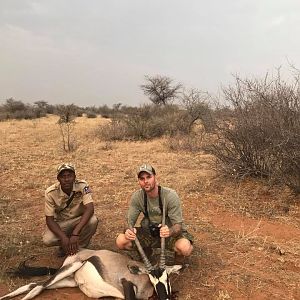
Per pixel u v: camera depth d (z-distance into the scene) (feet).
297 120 15.08
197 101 35.96
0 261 11.14
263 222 13.67
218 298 9.42
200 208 14.96
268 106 16.10
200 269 10.69
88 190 11.23
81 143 31.73
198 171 20.15
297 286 9.92
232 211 14.60
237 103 17.04
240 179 17.06
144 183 9.95
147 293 9.37
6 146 30.89
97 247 12.05
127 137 34.45
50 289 9.86
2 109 79.25
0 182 19.27
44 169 21.95
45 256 11.60
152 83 66.90
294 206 14.76
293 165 15.31
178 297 9.47
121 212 14.82
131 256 11.07
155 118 37.29
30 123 54.44
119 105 78.89
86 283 9.54
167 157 24.31
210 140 19.76
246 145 16.89
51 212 11.02
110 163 23.03
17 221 14.14
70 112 53.52
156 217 10.40
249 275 10.36
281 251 11.50
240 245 11.99
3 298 9.21
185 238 10.41
